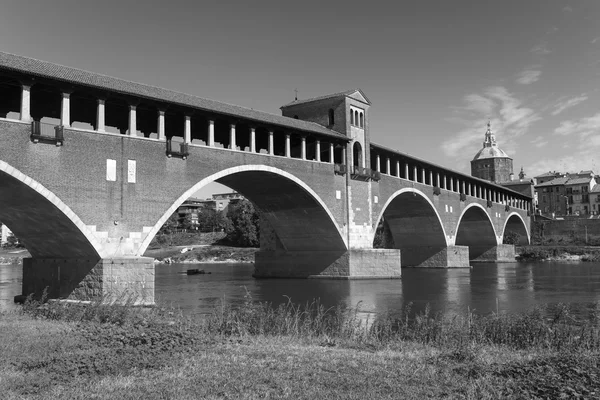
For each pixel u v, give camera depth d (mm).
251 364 13227
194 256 117750
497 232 98375
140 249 33844
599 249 102688
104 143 32656
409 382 11656
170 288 50562
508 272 68125
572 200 160000
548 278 57812
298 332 20375
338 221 53531
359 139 58375
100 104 32906
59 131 30391
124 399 10273
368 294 42250
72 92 31859
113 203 32812
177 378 11820
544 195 165125
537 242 125688
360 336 19406
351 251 54781
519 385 11062
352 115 57688
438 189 73938
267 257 60594
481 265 86312
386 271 56156
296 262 58281
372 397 10484
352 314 31188
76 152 31297
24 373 12219
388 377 12023
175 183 36375
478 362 13344
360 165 58188
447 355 14461
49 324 20141
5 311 25703
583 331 18672
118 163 33281
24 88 29484
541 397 10391
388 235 102938
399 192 64000
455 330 19641
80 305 25656
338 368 12883
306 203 51750
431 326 20328
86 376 12000
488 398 10375
